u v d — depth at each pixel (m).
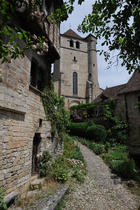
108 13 3.33
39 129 6.43
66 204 4.64
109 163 9.66
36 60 6.49
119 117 14.88
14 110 4.48
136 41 3.28
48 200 4.36
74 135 18.48
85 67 32.94
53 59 8.06
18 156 4.67
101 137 14.84
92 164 9.45
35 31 5.50
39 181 5.50
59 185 5.65
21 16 4.70
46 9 7.96
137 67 3.79
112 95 21.28
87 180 6.87
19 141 4.77
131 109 13.44
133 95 13.52
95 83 32.12
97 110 19.06
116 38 3.51
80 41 33.91
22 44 4.97
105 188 6.37
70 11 3.67
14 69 4.56
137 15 3.02
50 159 7.04
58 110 9.53
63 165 7.75
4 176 3.95
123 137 14.20
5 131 4.11
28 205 4.04
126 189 6.51
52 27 8.30
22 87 4.99
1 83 3.96
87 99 30.56
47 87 7.70
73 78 31.50
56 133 8.61
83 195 5.43
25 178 5.01
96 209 4.67
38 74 7.12
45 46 3.95
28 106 5.53
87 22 3.75
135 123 12.88
